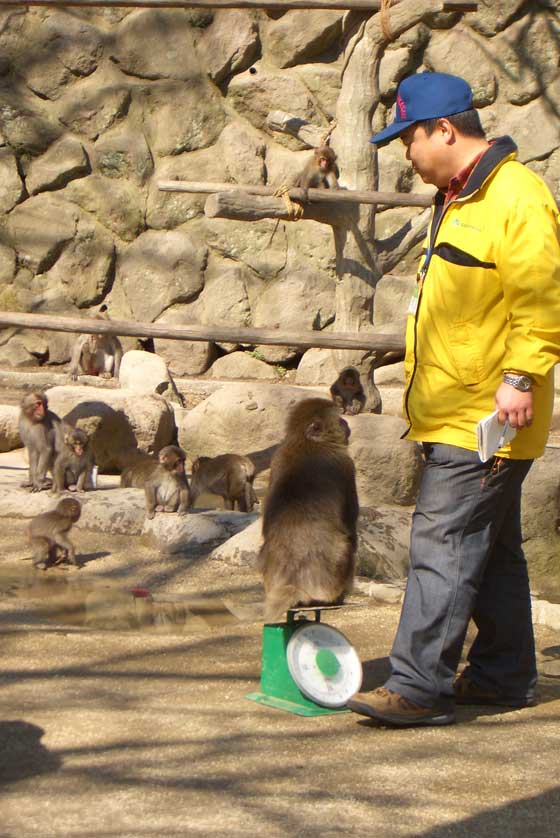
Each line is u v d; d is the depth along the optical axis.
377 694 4.80
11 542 8.97
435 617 4.77
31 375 16.77
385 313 18.20
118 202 19.09
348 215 10.56
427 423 4.84
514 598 5.19
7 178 19.06
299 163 18.83
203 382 17.25
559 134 18.56
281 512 5.31
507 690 5.20
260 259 18.78
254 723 4.75
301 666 5.00
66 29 19.31
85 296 19.05
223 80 19.20
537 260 4.41
